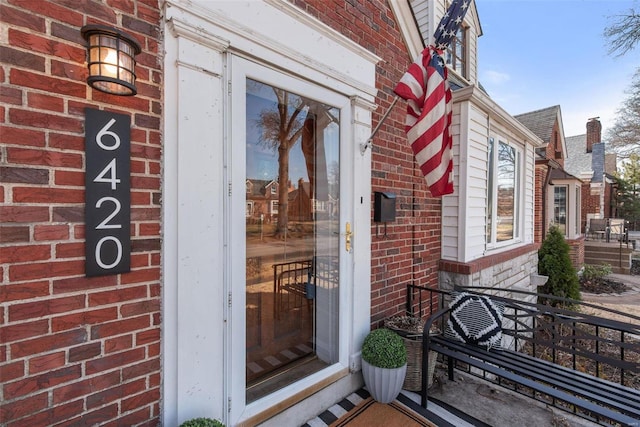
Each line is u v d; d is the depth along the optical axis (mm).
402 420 2244
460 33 6039
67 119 1307
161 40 1555
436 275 3852
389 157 3074
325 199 2520
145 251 1509
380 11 2969
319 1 2377
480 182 4207
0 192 1168
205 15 1657
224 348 1794
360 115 2668
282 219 2246
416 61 2264
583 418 2287
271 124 2146
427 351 2430
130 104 1464
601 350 4836
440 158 2160
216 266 1735
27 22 1222
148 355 1518
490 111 4266
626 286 8445
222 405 1789
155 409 1541
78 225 1332
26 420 1223
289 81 2127
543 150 9625
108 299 1408
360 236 2672
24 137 1214
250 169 2041
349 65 2539
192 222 1634
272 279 2195
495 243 4836
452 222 3916
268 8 1955
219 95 1739
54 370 1280
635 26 7770
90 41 1290
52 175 1271
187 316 1620
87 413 1358
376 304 2920
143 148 1500
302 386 2221
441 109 2174
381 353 2387
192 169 1629
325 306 2533
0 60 1168
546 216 9172
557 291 6680
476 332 2590
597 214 15344
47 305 1265
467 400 2502
